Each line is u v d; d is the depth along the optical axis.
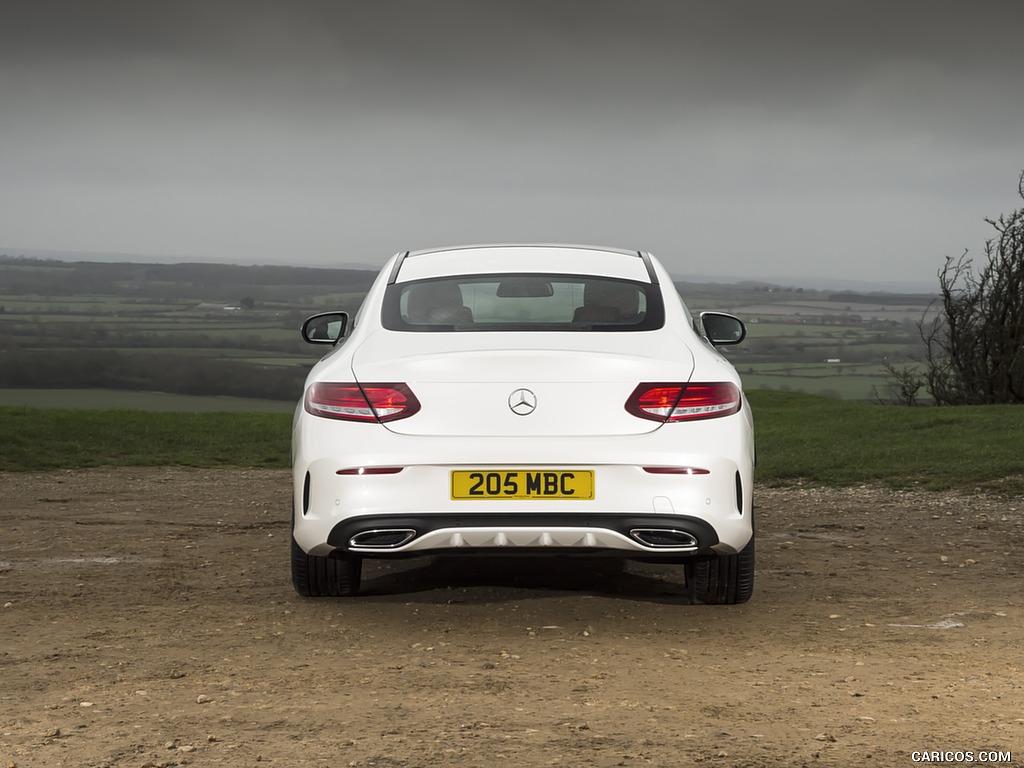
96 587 7.19
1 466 18.36
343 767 3.33
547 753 3.46
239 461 20.41
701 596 6.35
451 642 5.40
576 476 5.47
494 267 6.61
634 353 5.72
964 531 10.51
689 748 3.53
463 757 3.42
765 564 8.30
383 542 5.56
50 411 26.45
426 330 6.01
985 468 14.92
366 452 5.55
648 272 6.70
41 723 3.90
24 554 8.78
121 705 4.17
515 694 4.29
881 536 10.15
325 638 5.51
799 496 14.15
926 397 29.88
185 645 5.37
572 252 6.93
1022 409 22.55
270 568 8.02
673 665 4.89
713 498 5.51
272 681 4.56
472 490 5.47
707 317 7.41
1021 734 3.73
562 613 6.14
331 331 7.92
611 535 5.45
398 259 7.03
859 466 16.25
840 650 5.30
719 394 5.65
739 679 4.60
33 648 5.33
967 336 28.94
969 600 6.82
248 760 3.41
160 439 22.73
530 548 5.53
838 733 3.74
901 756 3.46
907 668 4.87
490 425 5.52
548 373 5.55
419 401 5.56
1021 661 5.05
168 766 3.37
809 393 35.91
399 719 3.90
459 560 8.00
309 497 5.70
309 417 5.76
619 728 3.78
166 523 11.14
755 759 3.42
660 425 5.54
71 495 14.34
